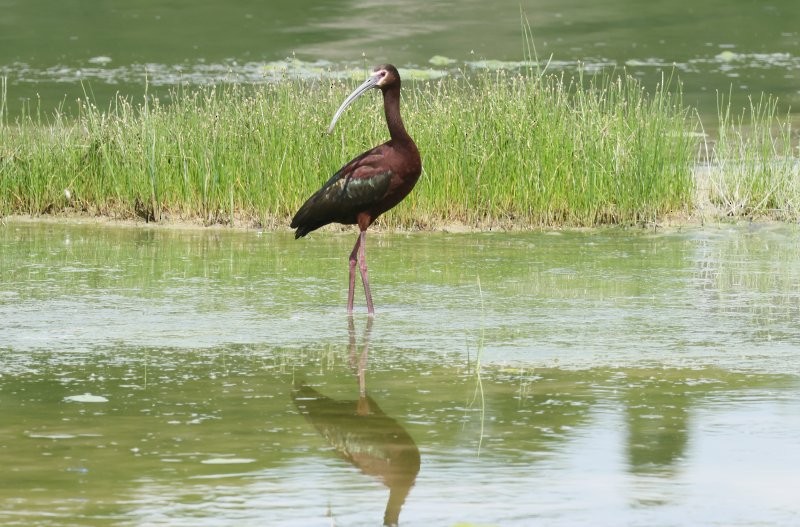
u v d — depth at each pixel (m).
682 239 18.03
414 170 13.32
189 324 12.49
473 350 11.41
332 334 12.07
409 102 21.16
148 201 19.92
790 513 7.27
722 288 14.37
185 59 35.97
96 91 31.09
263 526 7.03
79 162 20.48
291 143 19.53
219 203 19.62
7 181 20.45
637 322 12.56
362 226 13.32
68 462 8.14
